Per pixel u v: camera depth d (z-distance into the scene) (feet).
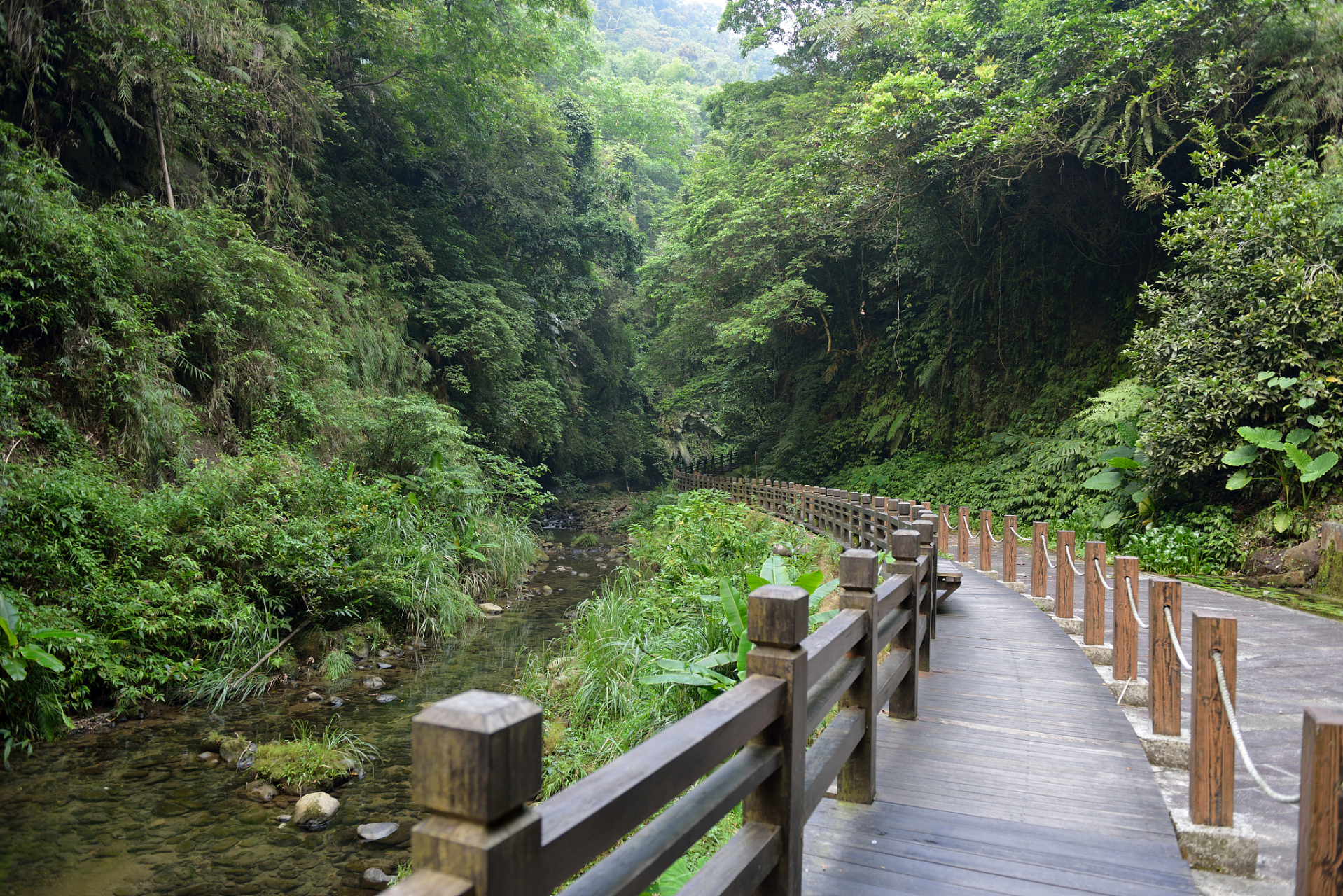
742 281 70.13
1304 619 23.48
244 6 38.37
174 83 33.68
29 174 24.71
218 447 31.17
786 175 61.98
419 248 53.88
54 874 12.95
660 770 4.67
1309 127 37.11
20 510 20.17
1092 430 45.29
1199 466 33.32
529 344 63.05
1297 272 30.86
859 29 62.85
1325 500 30.96
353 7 50.80
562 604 36.63
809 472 72.69
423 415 40.24
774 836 6.48
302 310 36.86
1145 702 14.94
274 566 25.61
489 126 64.85
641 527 53.83
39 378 24.84
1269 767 12.36
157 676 20.97
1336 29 35.35
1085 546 18.65
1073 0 43.06
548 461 87.86
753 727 6.05
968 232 56.59
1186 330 34.55
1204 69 36.42
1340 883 5.38
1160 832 9.62
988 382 57.98
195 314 31.91
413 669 25.68
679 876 10.51
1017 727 13.48
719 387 84.84
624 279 95.76
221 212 35.12
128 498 23.72
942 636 20.51
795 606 6.75
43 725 18.26
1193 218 35.09
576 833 3.91
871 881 8.51
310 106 44.65
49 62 30.27
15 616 17.21
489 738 3.23
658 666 18.22
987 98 47.73
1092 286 52.54
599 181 80.69
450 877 3.25
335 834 14.66
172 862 13.50
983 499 51.88
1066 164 49.24
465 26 57.36
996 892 8.28
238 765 17.44
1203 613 9.37
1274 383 31.07
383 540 32.07
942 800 10.57
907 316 65.46
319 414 35.22
